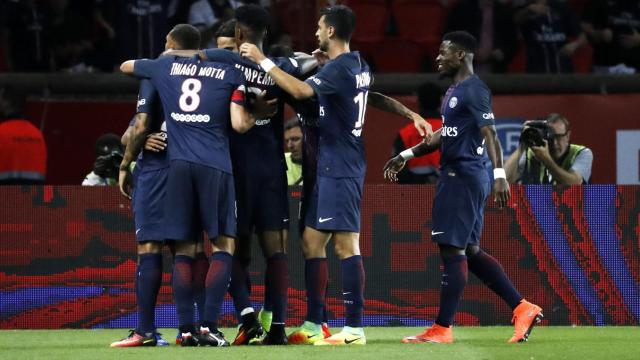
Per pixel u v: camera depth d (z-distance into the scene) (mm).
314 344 27406
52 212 34688
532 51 50781
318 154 27547
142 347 26797
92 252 34594
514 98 47625
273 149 28078
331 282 34281
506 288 29031
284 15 51281
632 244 34719
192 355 24391
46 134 47812
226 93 26984
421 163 41844
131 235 34594
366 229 34688
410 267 34656
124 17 49531
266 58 26875
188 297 26969
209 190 26656
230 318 34312
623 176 47500
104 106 48125
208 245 33844
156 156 27438
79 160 47969
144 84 27328
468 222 28172
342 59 27328
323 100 27203
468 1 50750
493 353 25281
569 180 37625
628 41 52750
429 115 42344
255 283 34094
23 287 34594
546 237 34750
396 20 53219
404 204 34719
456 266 28438
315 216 27828
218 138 26906
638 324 34625
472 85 27938
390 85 48812
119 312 34594
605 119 47594
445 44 28359
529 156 38750
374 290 34594
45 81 48875
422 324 34562
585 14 52875
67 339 30578
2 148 43969
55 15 50906
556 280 34719
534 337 30297
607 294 34688
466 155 28125
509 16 50906
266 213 27938
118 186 34688
